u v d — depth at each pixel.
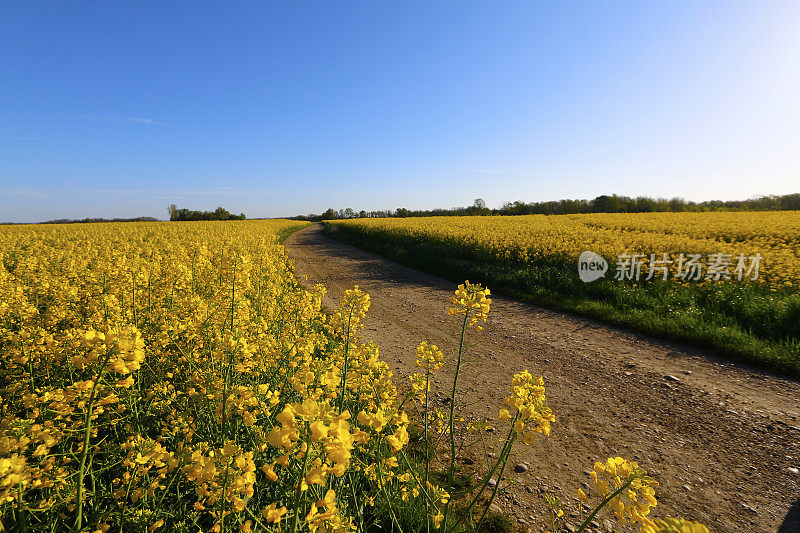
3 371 3.05
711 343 6.30
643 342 6.81
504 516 2.88
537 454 3.74
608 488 1.40
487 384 5.28
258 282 6.96
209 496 1.67
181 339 3.72
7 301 4.30
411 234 23.12
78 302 5.10
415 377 2.90
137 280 4.83
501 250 14.98
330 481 2.31
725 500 3.17
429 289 12.05
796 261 10.34
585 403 4.80
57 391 2.03
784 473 3.45
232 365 3.11
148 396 2.89
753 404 4.62
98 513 1.95
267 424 2.60
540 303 9.64
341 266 17.02
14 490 1.64
